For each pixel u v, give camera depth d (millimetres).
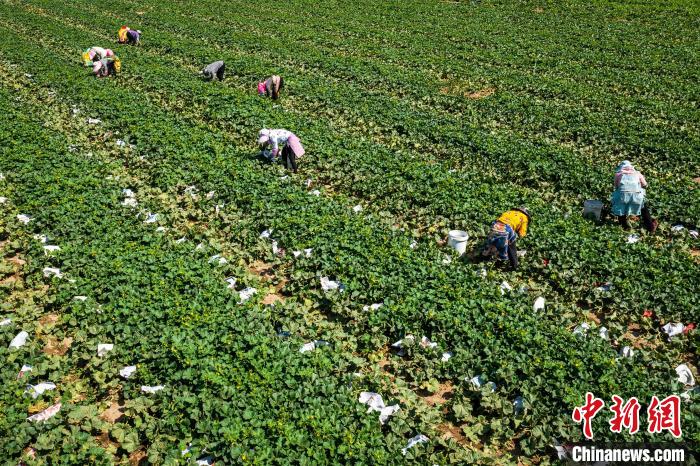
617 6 46781
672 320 11352
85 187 15727
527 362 9758
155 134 19406
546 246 13500
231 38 36281
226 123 21234
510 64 31703
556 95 26078
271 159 17828
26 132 19281
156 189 16078
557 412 9016
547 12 46062
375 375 9742
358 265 12422
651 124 22281
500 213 14898
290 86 25719
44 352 10305
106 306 10930
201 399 8914
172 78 26531
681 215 15336
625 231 14703
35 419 8805
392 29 40375
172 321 10516
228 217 14664
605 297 12062
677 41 36438
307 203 15203
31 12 46219
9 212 14547
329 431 8336
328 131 20547
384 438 8469
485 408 9328
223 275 12422
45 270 12281
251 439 8125
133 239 13500
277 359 9695
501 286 12180
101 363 9812
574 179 17156
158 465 8195
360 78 27812
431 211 15203
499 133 21250
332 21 42688
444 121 21969
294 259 13008
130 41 34969
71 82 25500
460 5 48969
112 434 8570
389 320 10883
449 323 10711
